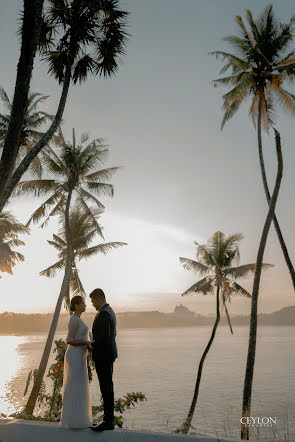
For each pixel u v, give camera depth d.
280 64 22.52
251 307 19.61
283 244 22.95
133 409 54.34
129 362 142.12
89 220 30.97
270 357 147.50
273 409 52.34
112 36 10.30
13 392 67.69
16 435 5.41
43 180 26.45
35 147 9.66
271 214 20.86
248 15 22.02
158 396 66.62
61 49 10.10
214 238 34.88
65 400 5.54
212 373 101.81
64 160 25.81
